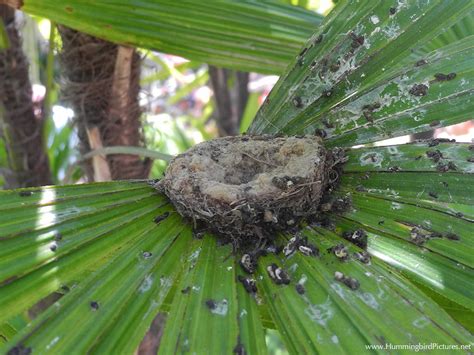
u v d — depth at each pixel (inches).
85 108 9.2
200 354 4.6
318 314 4.8
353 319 4.7
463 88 6.0
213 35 7.6
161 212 6.0
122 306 4.9
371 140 6.4
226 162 6.5
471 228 5.6
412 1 6.2
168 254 5.6
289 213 5.9
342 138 6.5
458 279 5.3
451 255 5.4
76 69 8.9
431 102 6.1
